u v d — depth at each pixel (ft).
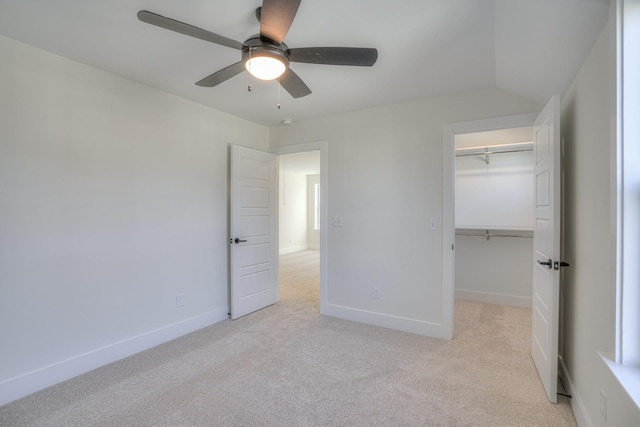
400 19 5.86
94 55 7.36
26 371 6.89
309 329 10.62
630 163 4.29
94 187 8.00
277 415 6.21
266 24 4.92
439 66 7.77
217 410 6.36
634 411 3.75
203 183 10.76
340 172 11.66
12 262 6.71
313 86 9.05
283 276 19.15
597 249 5.30
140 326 9.00
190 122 10.30
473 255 14.06
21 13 5.77
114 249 8.41
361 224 11.25
